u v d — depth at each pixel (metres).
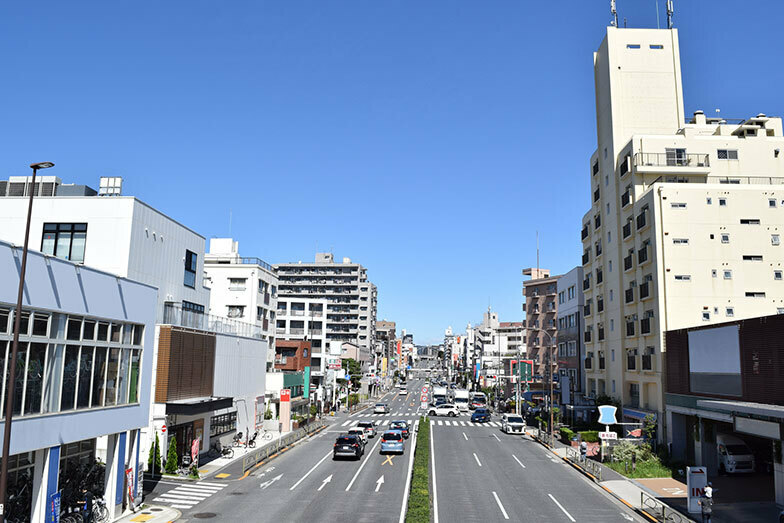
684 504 26.50
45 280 19.28
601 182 54.03
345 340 144.25
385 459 39.28
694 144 45.12
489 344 151.38
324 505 25.48
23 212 32.75
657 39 51.31
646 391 42.75
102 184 36.03
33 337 18.73
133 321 24.95
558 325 81.31
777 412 23.66
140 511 24.12
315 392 77.44
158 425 32.19
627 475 33.84
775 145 45.22
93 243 32.38
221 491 28.27
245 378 46.91
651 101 50.41
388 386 173.50
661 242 40.38
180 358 34.06
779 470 25.20
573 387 69.94
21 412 18.16
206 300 44.59
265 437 48.72
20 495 19.72
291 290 150.50
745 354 29.00
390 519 23.08
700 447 33.75
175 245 38.72
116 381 23.83
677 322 39.25
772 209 40.62
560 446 47.44
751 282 39.75
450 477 33.56
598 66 55.41
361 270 152.25
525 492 29.59
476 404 95.88
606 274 52.34
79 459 24.22
